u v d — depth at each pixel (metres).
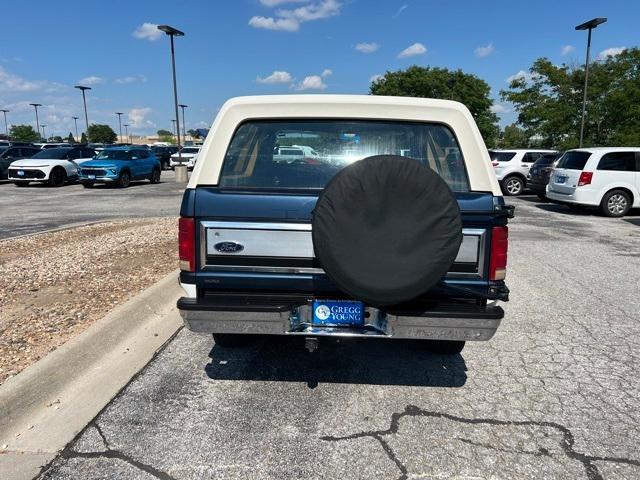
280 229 3.01
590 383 3.73
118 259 6.83
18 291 5.30
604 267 7.41
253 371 3.85
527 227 11.18
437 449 2.88
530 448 2.91
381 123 3.40
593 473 2.69
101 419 3.13
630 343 4.50
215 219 3.03
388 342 4.45
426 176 2.70
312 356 4.14
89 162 20.34
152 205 14.39
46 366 3.43
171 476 2.62
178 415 3.20
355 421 3.17
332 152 3.40
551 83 29.86
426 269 2.74
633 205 12.94
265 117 3.35
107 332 4.14
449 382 3.71
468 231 3.02
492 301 3.11
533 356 4.20
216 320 3.07
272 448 2.87
